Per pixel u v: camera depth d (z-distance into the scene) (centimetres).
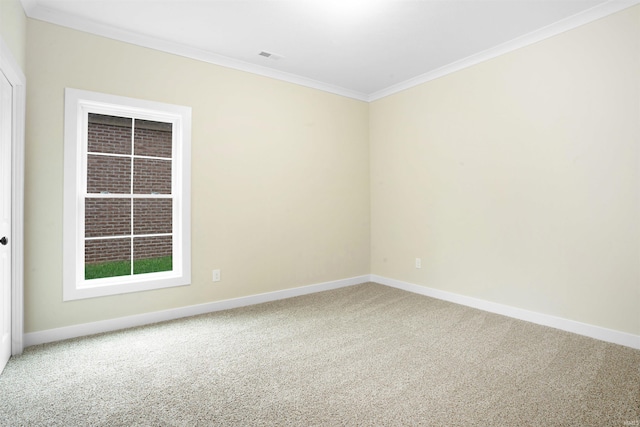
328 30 296
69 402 183
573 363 228
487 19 278
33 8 255
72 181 273
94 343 264
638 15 245
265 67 375
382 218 461
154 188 570
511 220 322
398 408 178
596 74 266
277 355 244
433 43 320
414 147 414
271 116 384
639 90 246
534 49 304
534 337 273
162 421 167
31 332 260
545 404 181
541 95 299
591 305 272
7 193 230
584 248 275
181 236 327
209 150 342
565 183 286
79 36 277
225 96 352
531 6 259
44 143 263
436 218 391
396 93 437
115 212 552
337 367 225
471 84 354
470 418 169
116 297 295
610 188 260
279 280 391
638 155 247
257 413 174
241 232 363
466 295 362
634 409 175
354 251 462
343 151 449
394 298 392
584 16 269
